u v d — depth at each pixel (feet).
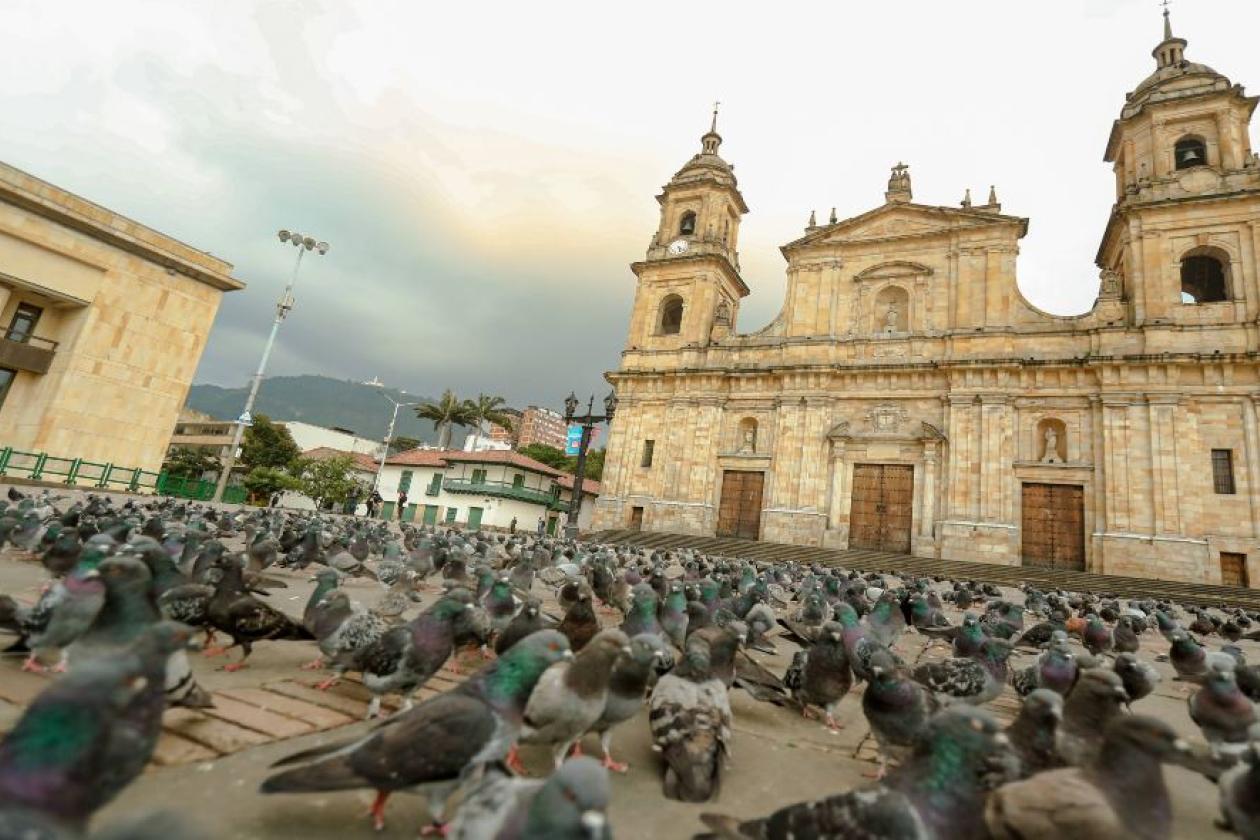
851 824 9.79
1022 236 125.70
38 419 116.67
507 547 64.13
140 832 6.19
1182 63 121.80
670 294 156.46
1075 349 112.16
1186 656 27.78
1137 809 10.02
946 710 11.57
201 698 14.08
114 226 123.24
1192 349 102.73
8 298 116.57
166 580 22.30
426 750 10.80
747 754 18.40
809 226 145.48
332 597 20.52
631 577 47.44
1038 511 108.47
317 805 12.46
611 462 146.10
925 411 121.70
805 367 130.41
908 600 44.68
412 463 212.43
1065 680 20.86
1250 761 12.29
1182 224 108.58
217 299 140.97
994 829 9.99
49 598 17.94
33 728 7.50
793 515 124.77
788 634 39.27
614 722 15.61
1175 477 97.96
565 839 7.53
